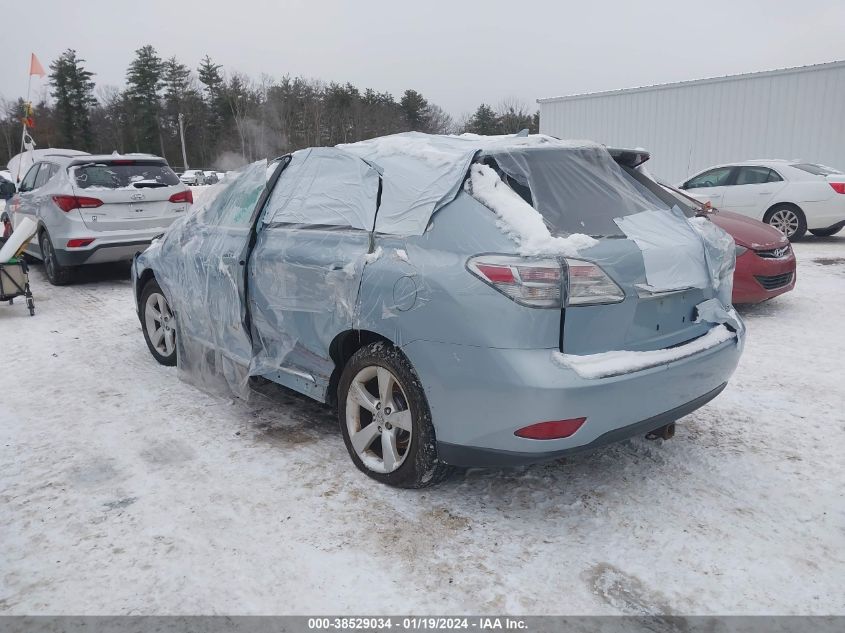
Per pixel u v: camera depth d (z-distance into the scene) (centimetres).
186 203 888
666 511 300
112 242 827
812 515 294
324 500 313
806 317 627
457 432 277
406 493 318
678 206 353
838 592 245
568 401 253
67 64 6856
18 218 946
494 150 308
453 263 272
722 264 323
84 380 492
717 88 1602
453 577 256
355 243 319
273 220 379
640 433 288
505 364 256
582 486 322
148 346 532
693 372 289
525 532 285
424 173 310
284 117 6209
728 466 340
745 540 277
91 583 256
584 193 311
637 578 254
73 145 7031
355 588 251
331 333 329
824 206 1050
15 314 714
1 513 308
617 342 275
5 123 7219
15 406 443
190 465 352
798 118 1484
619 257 272
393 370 301
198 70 6844
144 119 7025
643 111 1752
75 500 318
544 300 254
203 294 427
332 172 360
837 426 384
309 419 412
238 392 415
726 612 236
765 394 436
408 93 6688
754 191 1107
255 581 256
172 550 276
